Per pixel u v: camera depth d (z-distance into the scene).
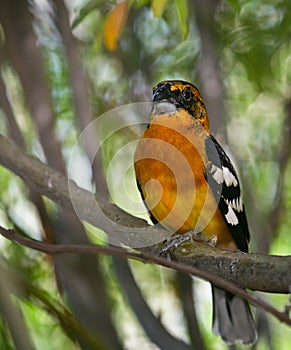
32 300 7.86
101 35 9.23
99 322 9.52
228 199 9.84
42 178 8.77
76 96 10.41
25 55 10.28
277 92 12.05
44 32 11.61
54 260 9.84
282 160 11.63
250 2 11.72
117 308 11.05
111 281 11.09
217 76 10.98
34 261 10.94
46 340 10.94
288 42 11.85
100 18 10.87
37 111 10.16
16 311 8.33
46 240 9.88
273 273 7.22
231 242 10.08
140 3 8.46
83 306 9.54
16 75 11.23
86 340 8.02
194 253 7.96
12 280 7.69
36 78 10.27
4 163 8.88
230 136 11.99
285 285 7.18
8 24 10.32
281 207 11.38
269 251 10.94
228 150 11.10
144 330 9.73
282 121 12.02
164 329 9.78
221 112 10.99
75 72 10.50
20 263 10.89
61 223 9.87
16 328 8.28
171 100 10.16
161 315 10.44
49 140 10.09
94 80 11.73
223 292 10.30
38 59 10.34
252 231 11.05
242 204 10.12
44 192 8.80
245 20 11.72
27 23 10.39
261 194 11.90
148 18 11.91
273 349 10.74
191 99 10.30
